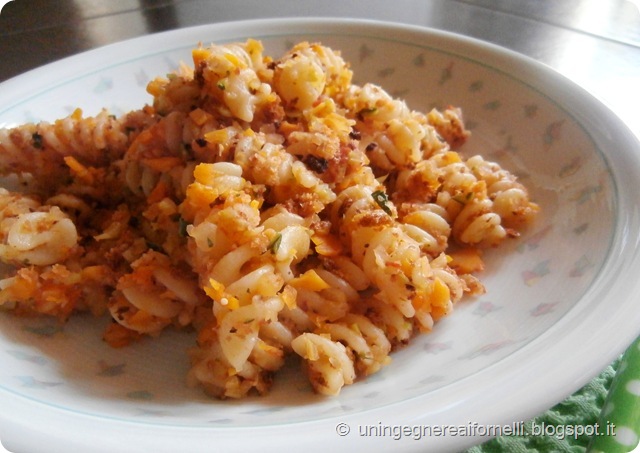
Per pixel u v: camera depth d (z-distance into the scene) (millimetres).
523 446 213
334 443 167
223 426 182
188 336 249
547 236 259
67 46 454
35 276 243
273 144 251
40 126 279
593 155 263
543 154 290
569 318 199
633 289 197
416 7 500
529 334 206
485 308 241
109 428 175
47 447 168
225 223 220
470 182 276
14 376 209
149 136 262
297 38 362
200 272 229
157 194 260
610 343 184
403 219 266
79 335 247
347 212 243
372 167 288
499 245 270
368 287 243
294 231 227
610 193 243
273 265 221
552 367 180
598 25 462
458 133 315
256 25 364
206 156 250
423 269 228
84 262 257
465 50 333
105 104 335
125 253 254
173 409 207
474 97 327
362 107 285
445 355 221
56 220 252
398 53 350
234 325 209
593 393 227
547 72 304
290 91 266
